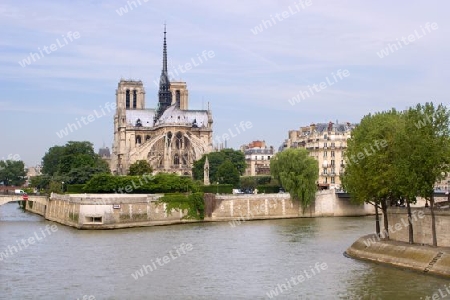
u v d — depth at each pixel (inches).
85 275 3951.8
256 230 6525.6
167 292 3511.3
